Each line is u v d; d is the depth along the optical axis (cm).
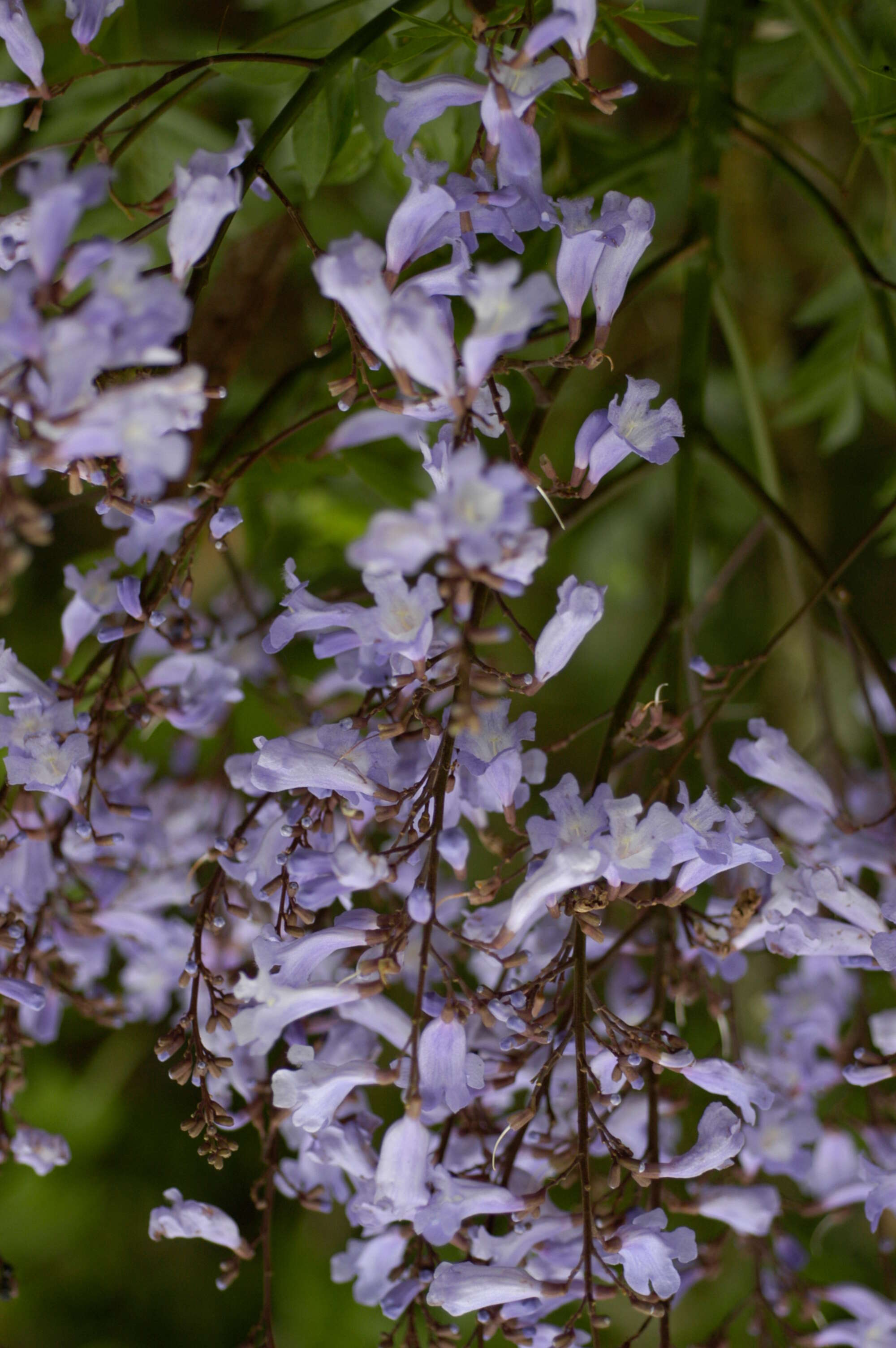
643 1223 145
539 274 139
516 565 139
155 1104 226
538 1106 150
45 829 154
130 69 168
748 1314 175
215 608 175
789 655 202
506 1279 145
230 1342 207
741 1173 157
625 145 169
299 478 163
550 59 144
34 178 137
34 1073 213
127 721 159
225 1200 219
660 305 201
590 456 147
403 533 138
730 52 164
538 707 217
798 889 149
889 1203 149
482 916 150
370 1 164
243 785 150
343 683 168
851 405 178
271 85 157
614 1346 174
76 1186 213
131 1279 215
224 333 170
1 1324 209
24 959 153
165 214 148
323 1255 208
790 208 197
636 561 210
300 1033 151
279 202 170
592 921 145
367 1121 150
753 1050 168
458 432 144
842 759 172
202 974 149
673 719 154
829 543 213
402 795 145
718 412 201
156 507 150
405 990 161
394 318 140
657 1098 150
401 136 147
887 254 171
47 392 138
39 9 169
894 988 160
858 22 169
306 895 146
